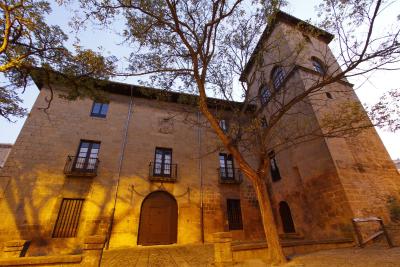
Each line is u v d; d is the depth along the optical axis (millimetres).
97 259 4883
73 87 9016
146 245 10672
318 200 9922
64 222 9891
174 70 7531
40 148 10883
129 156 12375
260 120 8023
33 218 9430
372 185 9375
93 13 6598
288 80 12781
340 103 11570
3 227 8906
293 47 13203
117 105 13852
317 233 9820
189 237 11383
